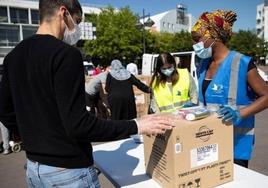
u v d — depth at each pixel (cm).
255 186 156
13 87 136
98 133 124
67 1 135
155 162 162
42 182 134
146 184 164
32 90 127
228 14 192
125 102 552
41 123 128
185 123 144
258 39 4788
